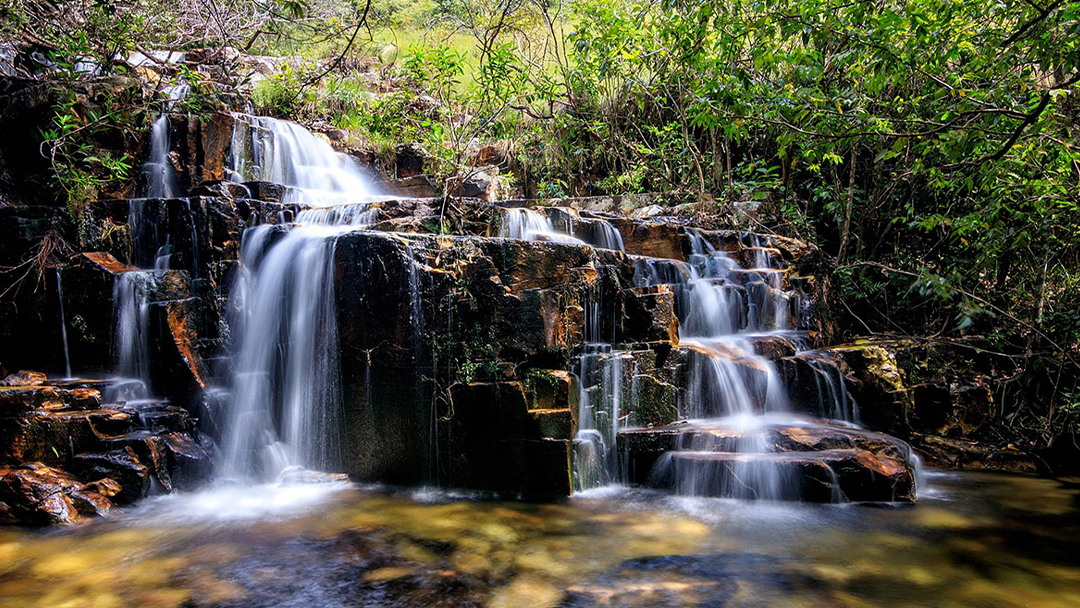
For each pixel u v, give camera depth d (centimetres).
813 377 662
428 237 573
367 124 1133
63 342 641
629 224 812
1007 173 637
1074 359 697
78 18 904
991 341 777
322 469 599
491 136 1174
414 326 563
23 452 526
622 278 644
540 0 1194
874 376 677
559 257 573
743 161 1064
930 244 937
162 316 606
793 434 575
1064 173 645
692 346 652
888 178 960
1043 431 695
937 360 776
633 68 1118
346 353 584
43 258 646
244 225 657
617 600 367
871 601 366
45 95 786
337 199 828
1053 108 532
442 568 409
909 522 493
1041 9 455
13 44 834
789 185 1010
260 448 605
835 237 1030
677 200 1003
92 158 760
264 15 1188
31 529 476
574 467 551
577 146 1210
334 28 940
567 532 469
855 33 563
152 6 1064
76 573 403
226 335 629
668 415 622
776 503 534
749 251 812
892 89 761
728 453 563
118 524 487
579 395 577
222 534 468
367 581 392
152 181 862
